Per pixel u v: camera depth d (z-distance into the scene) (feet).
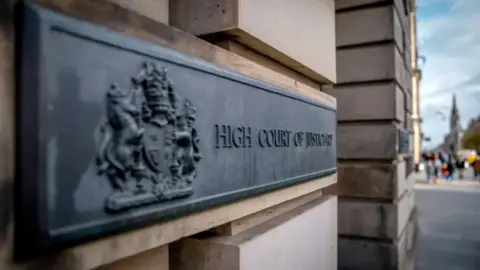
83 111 4.15
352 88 19.69
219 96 6.51
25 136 3.72
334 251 12.87
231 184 6.76
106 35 4.43
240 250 6.84
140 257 5.68
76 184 4.07
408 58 28.32
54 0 3.98
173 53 5.43
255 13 7.69
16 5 3.75
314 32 11.13
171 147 5.33
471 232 30.53
